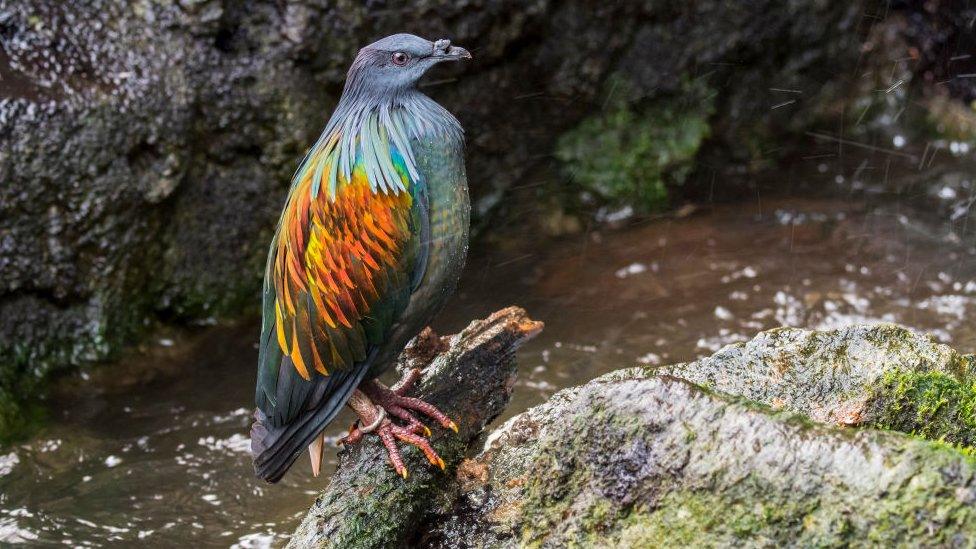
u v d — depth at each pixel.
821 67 12.17
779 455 4.16
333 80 10.23
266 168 10.12
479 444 6.83
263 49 9.96
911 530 3.84
